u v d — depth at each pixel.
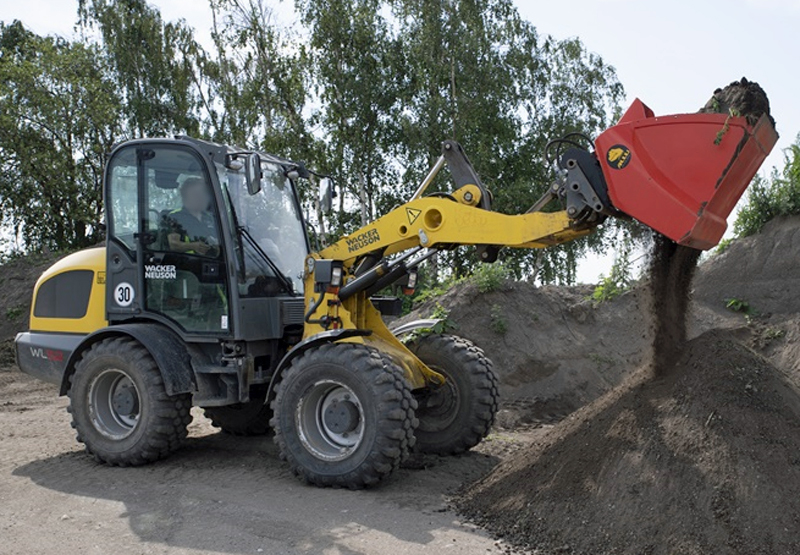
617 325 9.92
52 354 6.95
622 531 4.20
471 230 5.70
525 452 5.49
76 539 4.55
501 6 26.14
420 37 24.39
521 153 26.08
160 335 6.22
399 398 5.40
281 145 24.30
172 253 6.33
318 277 6.15
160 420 6.09
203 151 6.25
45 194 27.20
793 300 8.87
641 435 4.64
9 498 5.39
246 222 6.43
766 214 10.03
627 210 4.88
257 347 6.35
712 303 9.45
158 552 4.33
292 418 5.66
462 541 4.45
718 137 4.65
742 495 4.05
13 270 19.66
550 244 5.50
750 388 4.61
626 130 4.91
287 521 4.79
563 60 27.28
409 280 6.62
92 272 6.88
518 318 9.70
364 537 4.51
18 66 26.97
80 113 26.97
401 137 24.62
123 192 6.58
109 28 29.75
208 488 5.56
